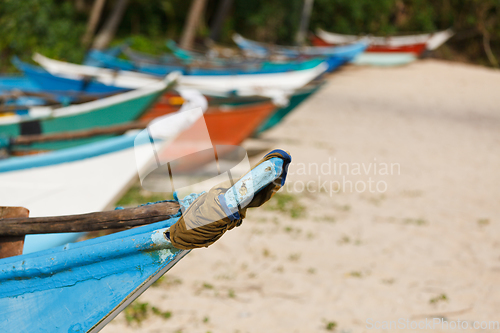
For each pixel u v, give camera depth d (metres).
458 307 4.55
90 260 2.07
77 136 5.84
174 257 2.00
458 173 9.34
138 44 20.86
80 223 2.14
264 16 26.83
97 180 5.04
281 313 4.34
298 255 5.48
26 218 2.25
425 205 7.38
